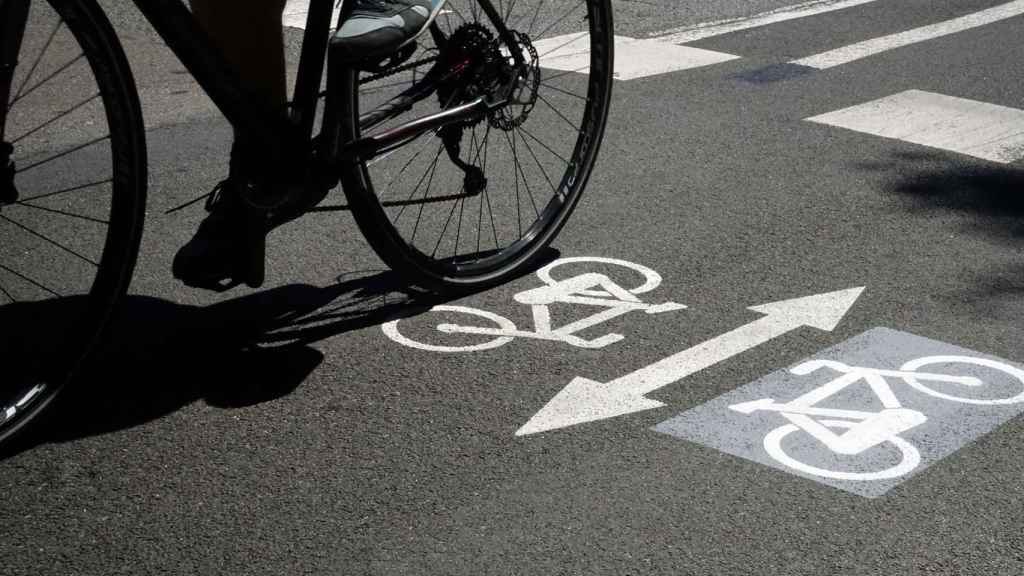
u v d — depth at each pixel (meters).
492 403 3.68
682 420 3.59
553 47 7.74
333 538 3.03
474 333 4.14
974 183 5.70
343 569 2.91
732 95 7.03
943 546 3.02
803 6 9.27
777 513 3.14
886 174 5.80
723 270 4.68
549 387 3.78
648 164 5.88
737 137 6.30
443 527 3.07
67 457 3.38
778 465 3.36
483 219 5.13
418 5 3.86
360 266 4.70
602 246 4.91
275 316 4.24
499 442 3.47
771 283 4.56
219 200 3.84
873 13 9.06
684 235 5.02
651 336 4.12
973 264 4.76
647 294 4.46
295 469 3.33
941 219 5.23
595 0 4.59
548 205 4.73
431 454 3.40
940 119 6.65
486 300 4.41
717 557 2.96
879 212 5.31
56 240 4.81
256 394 3.71
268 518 3.11
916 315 4.30
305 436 3.49
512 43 4.46
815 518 3.12
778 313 4.30
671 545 3.01
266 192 3.74
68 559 2.95
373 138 4.02
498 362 3.94
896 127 6.50
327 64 3.83
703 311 4.32
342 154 3.94
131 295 4.38
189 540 3.02
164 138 6.11
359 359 3.94
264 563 2.93
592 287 4.52
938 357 3.99
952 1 9.47
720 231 5.07
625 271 4.66
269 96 3.76
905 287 4.53
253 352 3.97
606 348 4.04
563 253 4.84
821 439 3.49
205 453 3.40
